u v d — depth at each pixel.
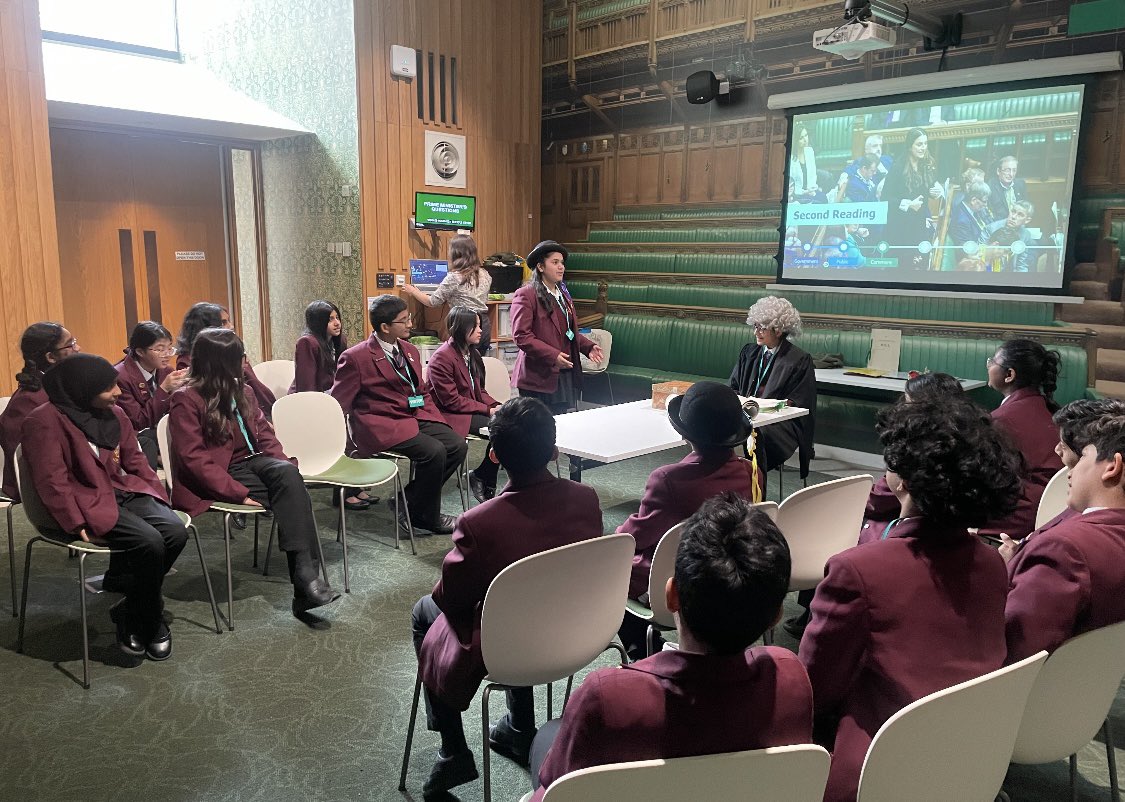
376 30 6.59
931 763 1.31
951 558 1.42
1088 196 4.88
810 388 4.29
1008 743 1.41
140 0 7.35
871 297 5.80
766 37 6.15
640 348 7.24
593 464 3.59
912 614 1.38
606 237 7.48
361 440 4.13
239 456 3.37
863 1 4.62
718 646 1.12
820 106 5.87
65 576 3.66
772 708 1.14
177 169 7.06
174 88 6.82
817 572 2.60
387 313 4.14
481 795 2.20
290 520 3.25
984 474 1.37
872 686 1.41
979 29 5.15
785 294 6.28
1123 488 1.75
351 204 6.76
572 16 7.48
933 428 1.42
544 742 1.68
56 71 6.10
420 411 4.29
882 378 5.21
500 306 7.14
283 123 6.86
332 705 2.64
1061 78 4.86
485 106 7.43
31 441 2.74
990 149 5.17
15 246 4.95
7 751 2.37
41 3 6.66
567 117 7.66
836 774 1.42
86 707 2.60
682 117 6.77
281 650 3.00
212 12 7.71
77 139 6.43
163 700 2.65
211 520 4.45
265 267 7.61
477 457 5.86
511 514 1.93
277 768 2.30
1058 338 5.07
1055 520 1.93
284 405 3.77
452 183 7.25
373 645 3.05
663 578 2.19
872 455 5.61
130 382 3.95
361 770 2.30
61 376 2.80
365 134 6.63
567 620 1.93
